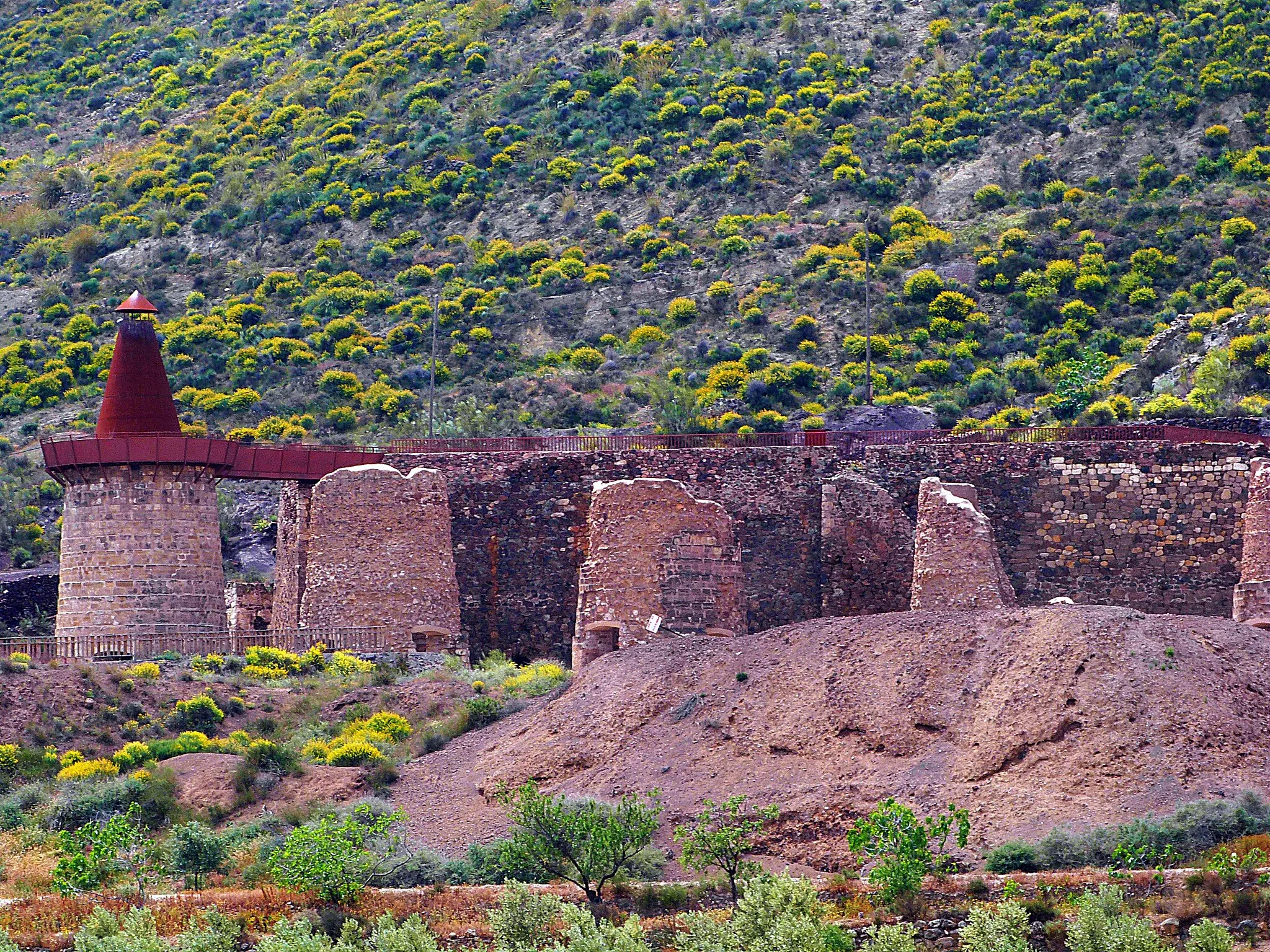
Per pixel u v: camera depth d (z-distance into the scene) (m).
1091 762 64.06
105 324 169.12
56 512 136.50
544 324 160.88
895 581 92.94
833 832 64.94
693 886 60.56
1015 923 52.78
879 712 69.50
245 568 127.50
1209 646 69.00
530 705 79.25
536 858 62.41
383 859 64.50
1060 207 170.50
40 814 71.94
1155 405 130.50
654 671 76.50
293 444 123.81
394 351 159.62
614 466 95.75
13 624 113.38
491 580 95.38
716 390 146.50
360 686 84.00
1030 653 69.00
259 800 73.62
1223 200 167.62
